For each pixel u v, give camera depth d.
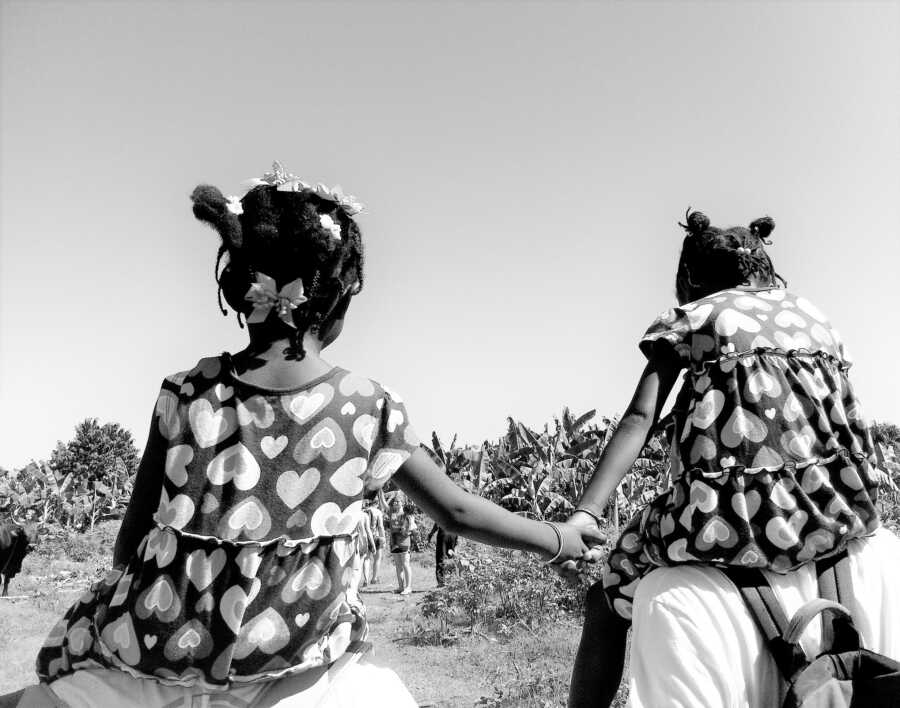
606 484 2.23
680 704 1.80
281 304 1.90
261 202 1.97
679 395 2.20
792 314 2.18
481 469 24.45
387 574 20.00
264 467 1.80
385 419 1.93
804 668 1.74
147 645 1.70
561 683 8.09
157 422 1.89
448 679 8.76
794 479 1.95
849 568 1.95
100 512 34.06
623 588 2.18
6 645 10.99
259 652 1.70
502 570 12.62
